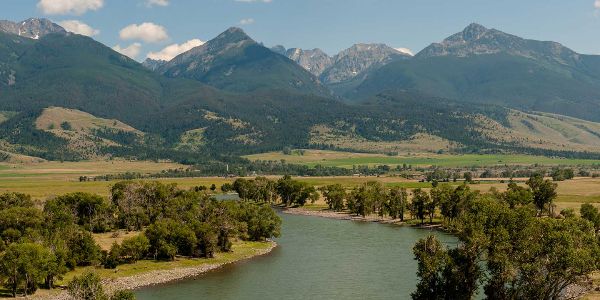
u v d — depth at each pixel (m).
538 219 107.44
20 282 126.12
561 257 94.75
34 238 149.12
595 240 105.69
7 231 162.00
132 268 152.88
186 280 142.25
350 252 176.75
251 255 173.62
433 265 105.88
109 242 183.75
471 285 105.31
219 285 136.62
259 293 128.75
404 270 149.75
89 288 101.75
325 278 142.25
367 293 127.44
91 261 152.12
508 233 102.38
